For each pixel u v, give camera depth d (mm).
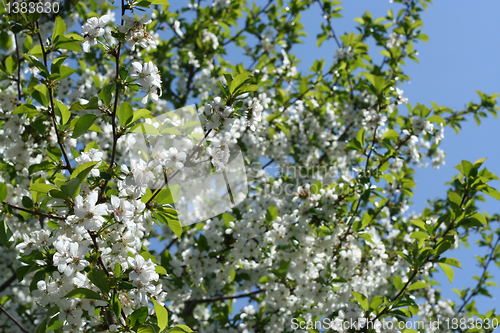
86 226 2426
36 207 2994
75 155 3609
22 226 4324
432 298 7738
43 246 2908
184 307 6355
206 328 5926
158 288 2873
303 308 5438
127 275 2693
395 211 7340
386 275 5789
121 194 2854
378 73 7648
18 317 6121
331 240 5098
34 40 5691
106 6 6645
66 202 2539
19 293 6699
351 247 5211
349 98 8016
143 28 2713
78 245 2609
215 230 5254
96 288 2840
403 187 6836
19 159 3904
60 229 2777
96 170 2709
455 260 3791
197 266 5109
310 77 6996
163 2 2766
